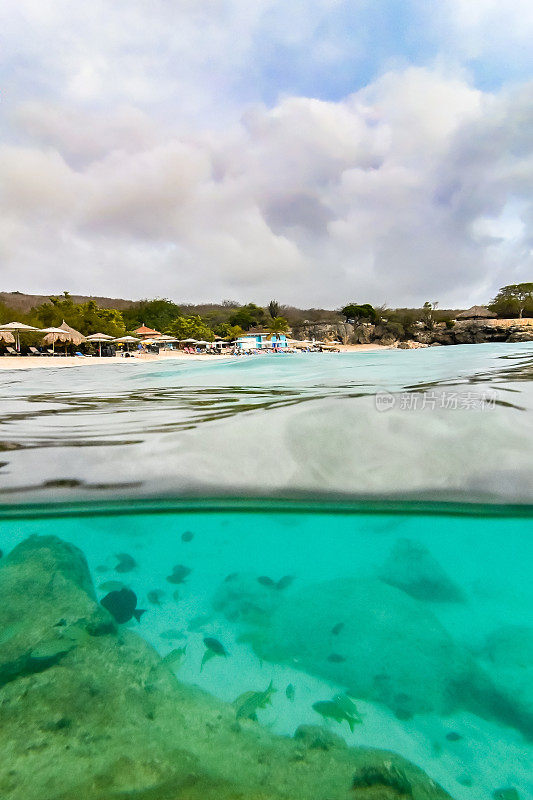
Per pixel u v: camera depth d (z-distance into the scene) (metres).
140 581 1.75
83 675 1.25
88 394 6.17
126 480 2.48
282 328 72.88
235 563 1.85
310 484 2.38
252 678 1.27
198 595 1.67
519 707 1.14
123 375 10.53
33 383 8.52
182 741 1.05
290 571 1.81
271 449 2.89
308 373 8.43
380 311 95.25
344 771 0.98
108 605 1.59
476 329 64.06
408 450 2.76
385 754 1.03
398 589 1.65
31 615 1.49
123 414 4.22
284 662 1.34
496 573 1.69
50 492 2.31
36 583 1.69
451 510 2.08
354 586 1.66
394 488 2.28
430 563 1.76
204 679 1.27
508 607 1.51
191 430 3.38
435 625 1.43
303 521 2.14
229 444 3.01
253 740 1.07
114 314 52.69
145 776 0.94
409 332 75.50
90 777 0.93
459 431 3.05
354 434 3.07
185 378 8.57
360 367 9.69
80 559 1.90
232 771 0.97
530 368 7.39
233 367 11.70
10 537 2.12
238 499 2.24
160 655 1.35
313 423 3.36
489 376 6.08
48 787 0.90
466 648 1.32
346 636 1.40
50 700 1.14
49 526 2.16
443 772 0.98
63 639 1.38
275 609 1.57
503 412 3.46
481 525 1.98
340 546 1.94
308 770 0.98
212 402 4.77
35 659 1.29
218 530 2.06
